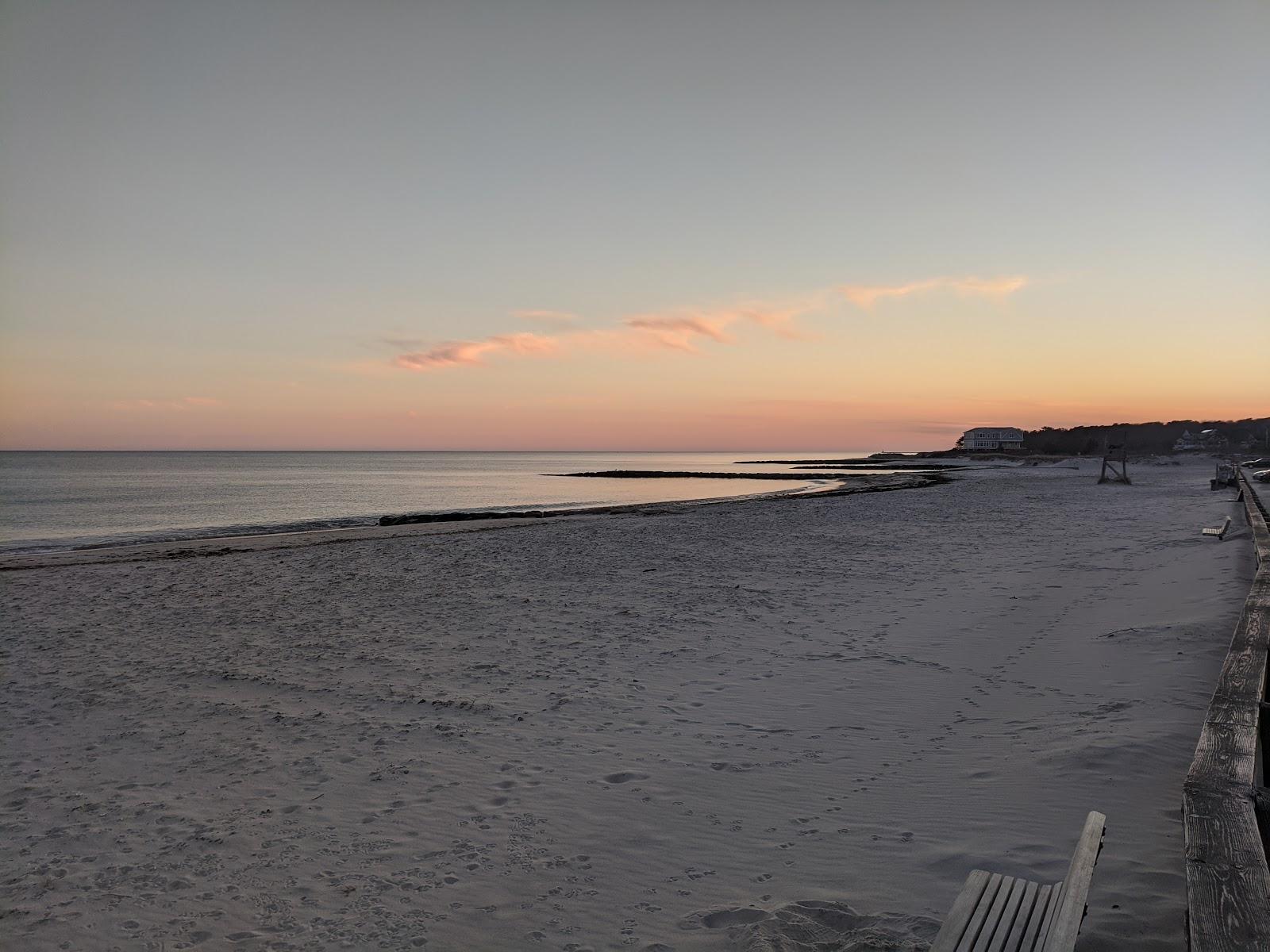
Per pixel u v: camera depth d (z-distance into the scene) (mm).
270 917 3760
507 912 3742
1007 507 29609
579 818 4777
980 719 6293
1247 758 3727
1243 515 22359
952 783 5004
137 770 5762
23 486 67188
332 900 3898
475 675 8070
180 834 4707
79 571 16109
